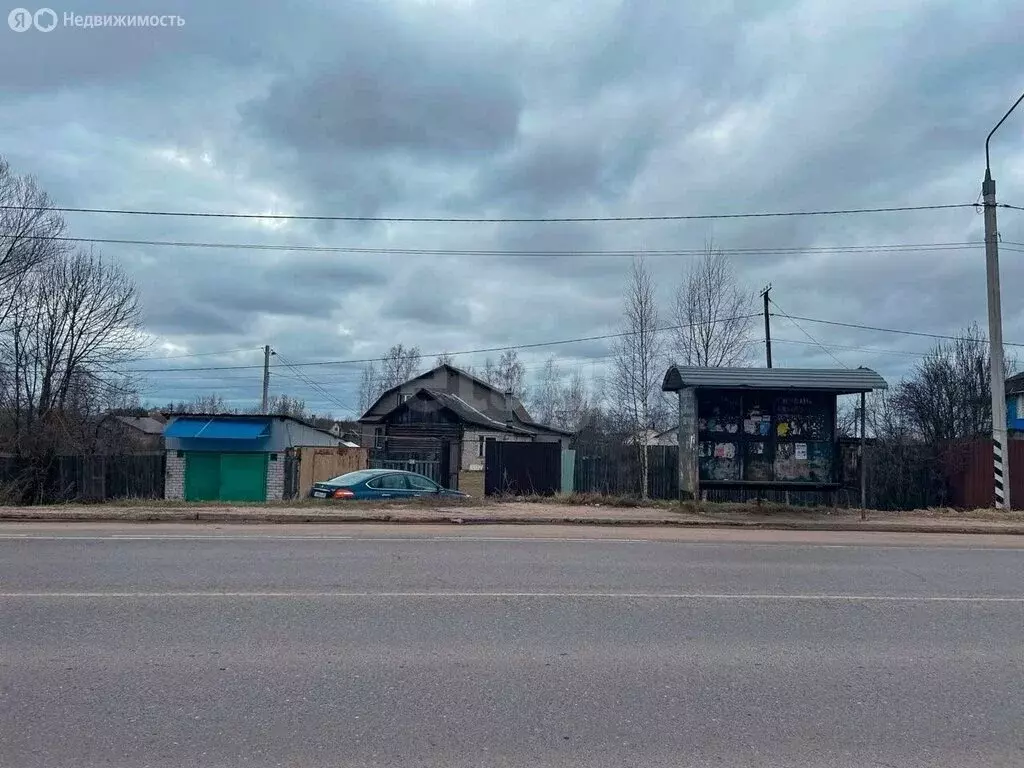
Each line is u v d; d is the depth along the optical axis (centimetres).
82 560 983
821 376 1694
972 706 503
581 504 1838
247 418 2752
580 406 6919
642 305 2509
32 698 489
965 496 2023
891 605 790
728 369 1728
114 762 404
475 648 605
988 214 1861
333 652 588
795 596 827
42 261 2800
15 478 2312
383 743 432
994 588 895
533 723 463
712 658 594
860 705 502
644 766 411
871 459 2083
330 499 1778
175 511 1551
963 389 3303
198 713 469
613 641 634
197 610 711
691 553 1141
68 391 3047
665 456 2156
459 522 1523
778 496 2009
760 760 420
